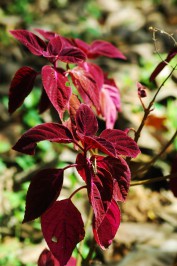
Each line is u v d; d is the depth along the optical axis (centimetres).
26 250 123
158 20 281
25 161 152
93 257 120
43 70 65
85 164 62
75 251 118
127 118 167
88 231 125
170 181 75
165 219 137
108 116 79
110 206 64
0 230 128
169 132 167
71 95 68
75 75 69
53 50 68
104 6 298
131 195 146
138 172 81
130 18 281
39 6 284
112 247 124
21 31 68
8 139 163
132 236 127
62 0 293
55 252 63
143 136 160
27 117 168
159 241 124
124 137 64
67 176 146
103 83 80
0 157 155
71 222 63
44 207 60
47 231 63
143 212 139
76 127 63
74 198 139
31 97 177
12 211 134
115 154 59
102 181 61
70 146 157
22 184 145
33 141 60
